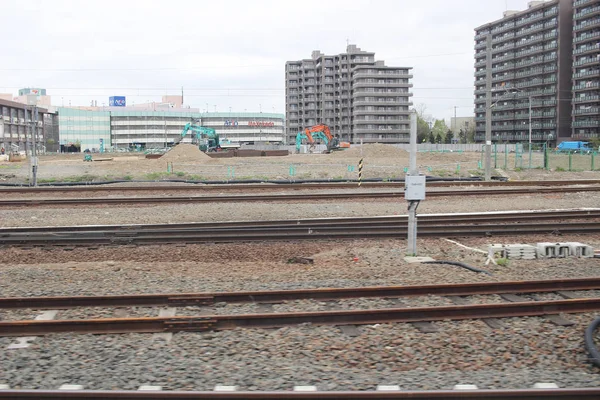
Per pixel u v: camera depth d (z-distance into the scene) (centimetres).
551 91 11375
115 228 1844
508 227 1827
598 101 10325
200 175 4469
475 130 13875
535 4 12225
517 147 5269
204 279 1183
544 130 11581
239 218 2150
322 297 1048
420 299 1045
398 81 14188
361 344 827
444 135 16075
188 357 783
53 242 1619
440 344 830
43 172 5100
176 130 16662
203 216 2183
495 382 697
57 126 15325
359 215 2227
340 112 14975
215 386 691
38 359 771
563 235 1758
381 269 1286
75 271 1268
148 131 16138
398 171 4838
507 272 1261
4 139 11544
